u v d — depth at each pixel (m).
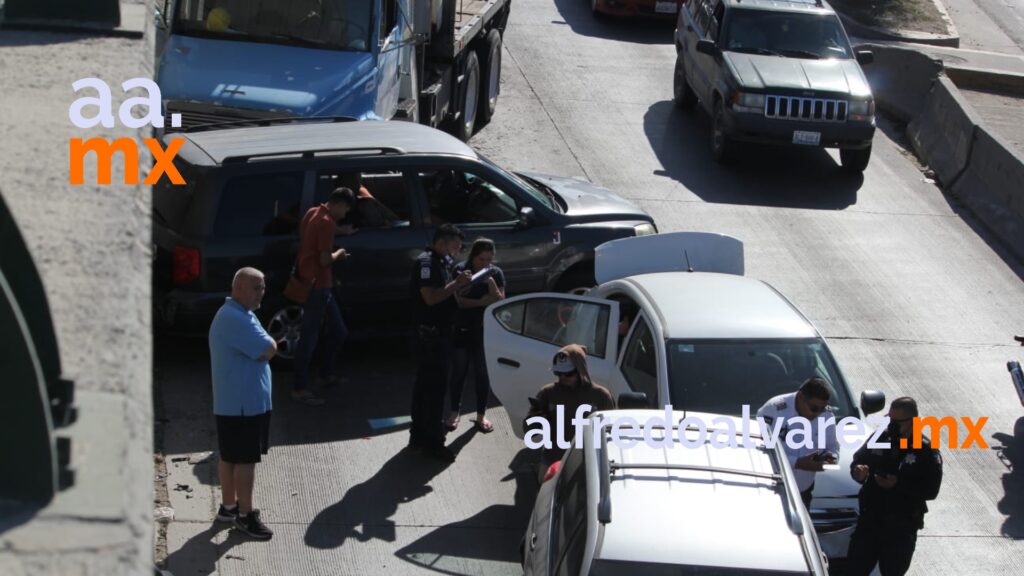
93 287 3.47
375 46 15.88
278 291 12.98
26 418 2.84
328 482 11.25
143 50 5.39
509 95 25.16
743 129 21.33
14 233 3.12
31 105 4.59
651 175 21.42
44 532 2.74
